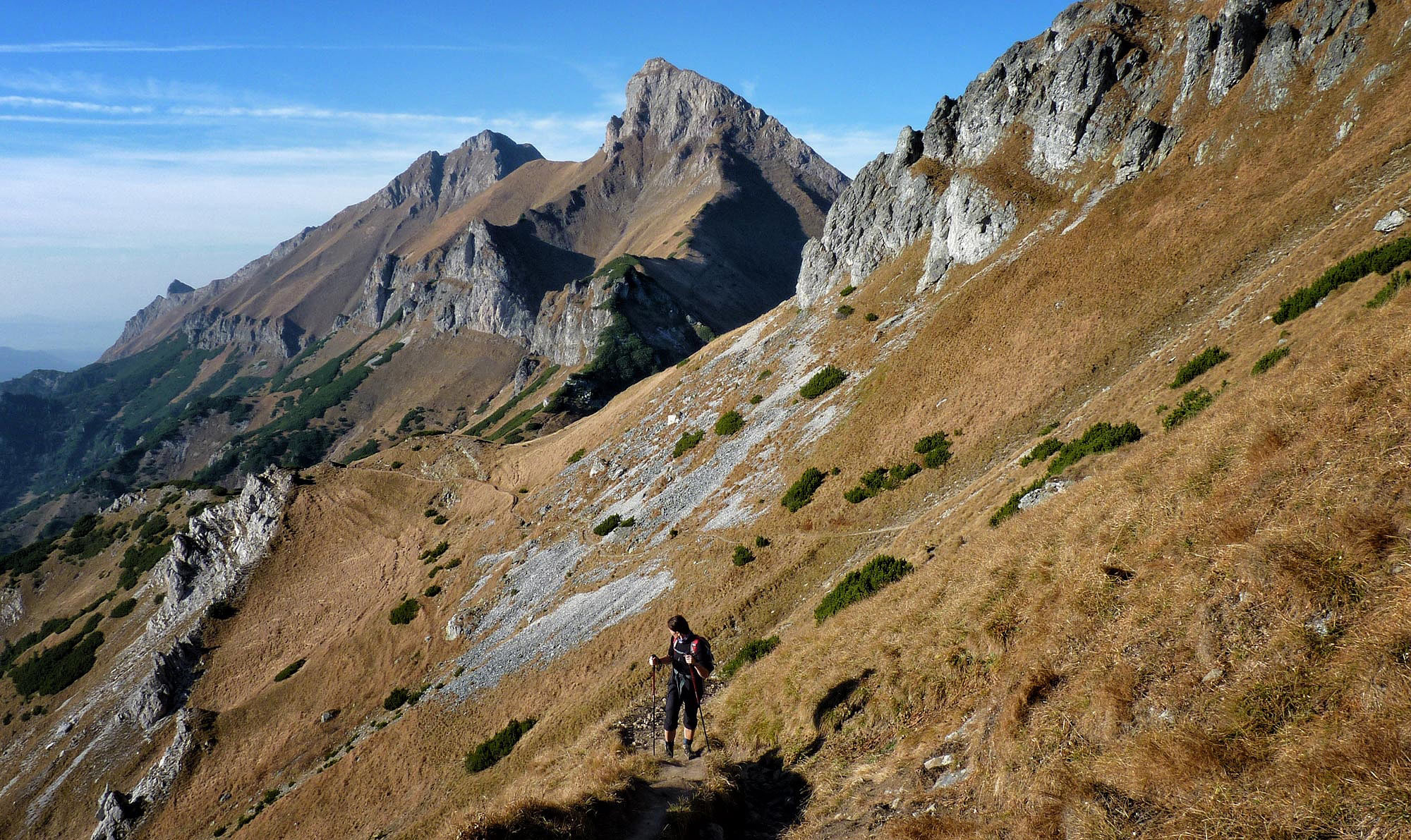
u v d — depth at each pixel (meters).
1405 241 25.08
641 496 71.88
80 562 154.00
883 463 49.75
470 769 43.72
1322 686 5.44
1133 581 8.41
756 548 47.56
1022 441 41.69
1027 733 7.36
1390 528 6.05
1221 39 57.56
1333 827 4.59
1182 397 28.47
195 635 89.31
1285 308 28.92
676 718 12.20
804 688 12.77
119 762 76.19
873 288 83.06
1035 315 53.47
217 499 154.88
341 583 94.31
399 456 125.00
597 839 9.05
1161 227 52.00
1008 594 10.73
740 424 72.62
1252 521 7.55
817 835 8.64
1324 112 47.59
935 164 84.19
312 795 52.25
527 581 69.12
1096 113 65.44
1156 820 5.53
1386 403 7.19
